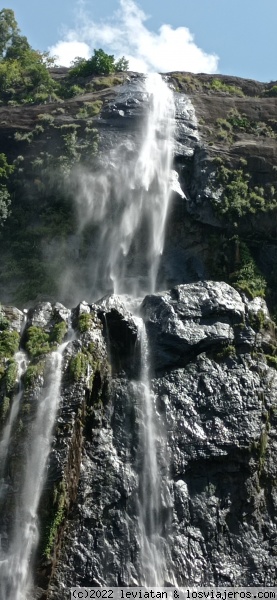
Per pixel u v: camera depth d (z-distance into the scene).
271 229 32.22
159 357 26.83
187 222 32.53
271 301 30.42
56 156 34.28
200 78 40.94
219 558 23.66
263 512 24.67
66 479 23.38
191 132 35.34
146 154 33.97
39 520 22.83
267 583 23.48
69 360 25.52
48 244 32.75
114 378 26.33
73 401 24.53
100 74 41.09
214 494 24.64
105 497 23.97
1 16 45.25
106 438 25.05
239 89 40.62
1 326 27.62
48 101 39.12
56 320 27.70
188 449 25.00
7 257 32.59
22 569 22.36
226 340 27.27
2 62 43.38
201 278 31.41
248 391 26.25
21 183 34.09
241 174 33.41
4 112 37.06
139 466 24.64
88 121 35.41
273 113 37.38
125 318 27.20
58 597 22.34
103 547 23.20
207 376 26.52
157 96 37.12
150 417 25.61
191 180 33.66
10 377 25.38
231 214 32.16
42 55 44.88
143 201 33.00
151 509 24.05
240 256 31.41
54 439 23.88
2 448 24.27
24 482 23.30
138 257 32.38
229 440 25.14
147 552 23.36
